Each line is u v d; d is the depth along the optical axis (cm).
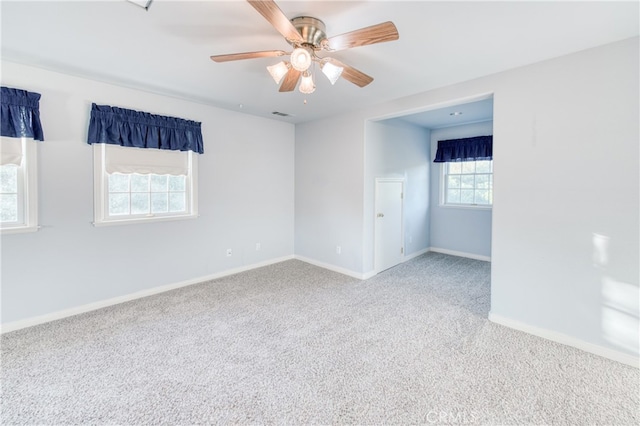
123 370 214
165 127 357
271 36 219
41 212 284
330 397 190
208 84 318
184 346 246
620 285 227
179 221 382
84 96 304
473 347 247
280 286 392
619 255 226
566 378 208
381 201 454
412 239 541
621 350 227
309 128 495
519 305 275
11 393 190
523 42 223
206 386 199
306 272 454
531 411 178
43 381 201
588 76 233
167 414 175
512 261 277
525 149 265
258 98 367
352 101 377
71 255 302
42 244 286
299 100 374
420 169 553
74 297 305
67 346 245
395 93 343
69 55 251
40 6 181
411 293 368
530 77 261
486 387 199
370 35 175
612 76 224
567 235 248
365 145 416
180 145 371
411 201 531
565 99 244
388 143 466
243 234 455
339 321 293
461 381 205
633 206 220
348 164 435
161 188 369
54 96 287
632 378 207
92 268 316
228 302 338
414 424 169
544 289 261
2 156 262
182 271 388
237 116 437
